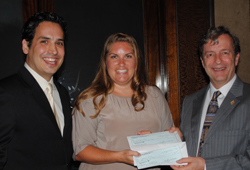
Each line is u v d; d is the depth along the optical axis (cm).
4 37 249
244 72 290
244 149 153
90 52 273
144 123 169
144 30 285
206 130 169
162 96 184
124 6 282
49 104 155
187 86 282
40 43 154
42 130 147
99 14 276
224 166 149
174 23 280
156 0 285
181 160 145
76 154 161
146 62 284
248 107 156
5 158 133
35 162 144
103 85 176
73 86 268
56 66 160
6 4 249
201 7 286
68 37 267
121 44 168
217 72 169
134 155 142
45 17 157
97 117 166
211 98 180
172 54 280
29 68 161
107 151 154
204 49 176
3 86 142
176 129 171
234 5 289
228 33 173
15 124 138
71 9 268
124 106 170
